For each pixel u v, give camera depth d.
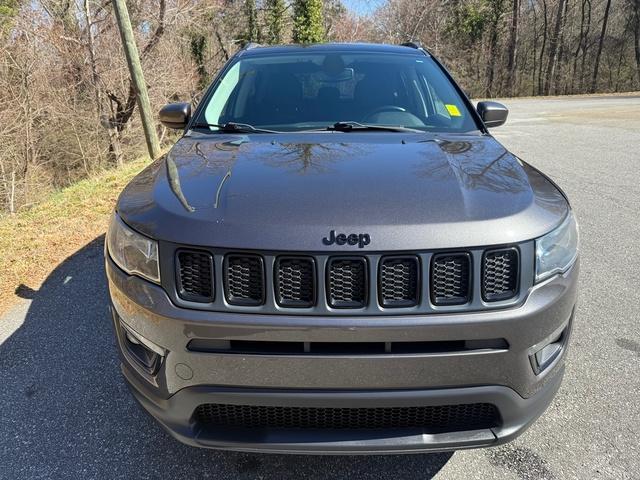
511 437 1.77
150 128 8.35
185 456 2.17
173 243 1.67
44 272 4.08
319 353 1.61
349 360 1.61
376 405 1.66
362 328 1.59
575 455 2.14
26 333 3.17
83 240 4.78
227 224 1.66
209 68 24.22
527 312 1.65
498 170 2.04
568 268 1.82
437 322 1.59
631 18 36.84
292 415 1.73
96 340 3.08
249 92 3.08
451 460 2.14
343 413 1.71
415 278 1.60
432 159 2.13
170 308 1.67
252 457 2.17
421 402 1.66
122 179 7.10
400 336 1.60
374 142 2.42
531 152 9.02
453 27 36.94
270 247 1.59
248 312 1.61
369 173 1.96
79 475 2.08
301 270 1.61
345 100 3.01
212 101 3.02
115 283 1.88
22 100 12.94
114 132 15.45
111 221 2.04
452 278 1.62
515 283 1.66
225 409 1.76
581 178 6.94
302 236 1.61
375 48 3.47
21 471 2.10
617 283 3.76
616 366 2.75
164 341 1.70
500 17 36.19
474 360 1.64
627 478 2.02
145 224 1.78
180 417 1.77
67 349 2.98
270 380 1.65
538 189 1.98
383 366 1.62
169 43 16.58
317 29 27.72
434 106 2.97
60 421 2.39
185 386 1.72
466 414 1.75
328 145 2.36
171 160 2.31
